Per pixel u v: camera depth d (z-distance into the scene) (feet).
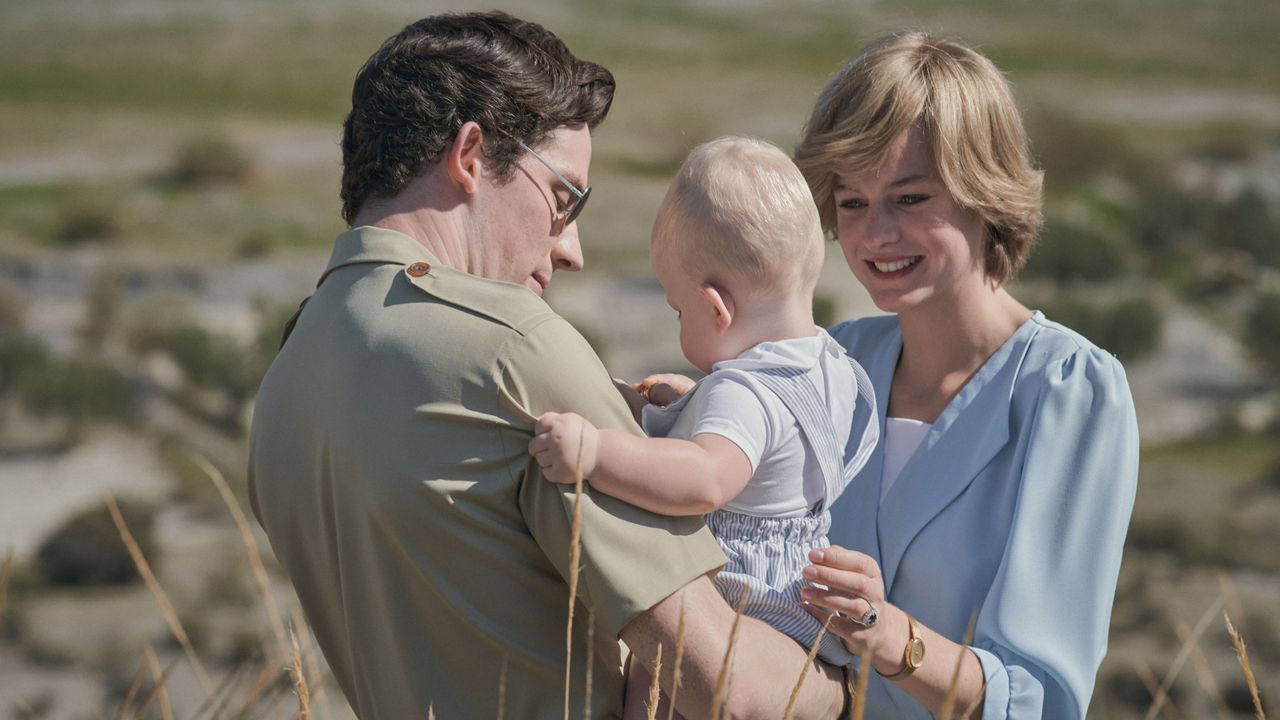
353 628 10.90
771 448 11.59
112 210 381.81
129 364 287.48
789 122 520.01
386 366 10.45
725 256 11.92
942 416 13.96
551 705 10.42
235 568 196.13
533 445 10.10
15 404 268.62
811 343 12.08
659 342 291.38
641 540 10.24
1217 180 480.64
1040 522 12.96
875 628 11.43
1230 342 323.98
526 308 10.52
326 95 599.98
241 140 500.74
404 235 11.16
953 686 8.39
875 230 13.65
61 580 197.88
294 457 11.18
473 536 10.22
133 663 159.74
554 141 11.72
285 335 11.94
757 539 11.76
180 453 260.01
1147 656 156.25
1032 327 13.97
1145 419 283.79
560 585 10.49
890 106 13.28
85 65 637.30
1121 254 376.27
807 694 11.05
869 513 14.07
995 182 13.46
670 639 10.21
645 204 387.14
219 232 370.94
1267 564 200.75
